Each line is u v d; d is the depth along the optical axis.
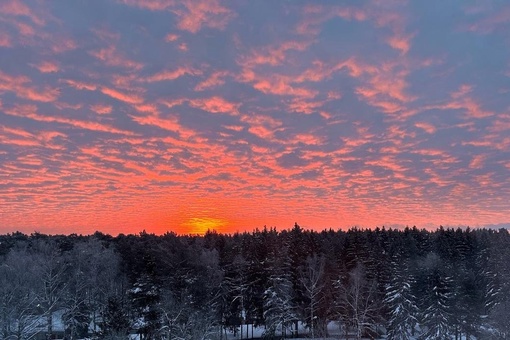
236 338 64.12
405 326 52.31
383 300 57.44
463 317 55.19
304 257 67.81
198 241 83.12
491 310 53.62
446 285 51.88
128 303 50.91
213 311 51.31
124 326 42.16
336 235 100.50
